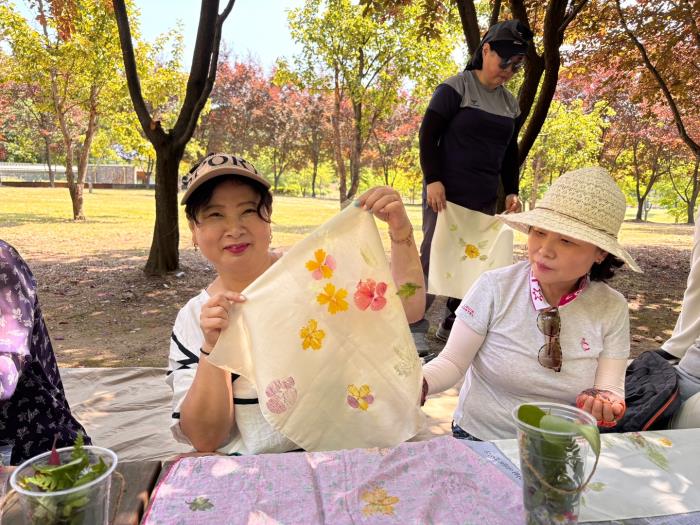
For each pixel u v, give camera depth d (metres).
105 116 16.00
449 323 5.04
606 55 10.41
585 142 22.69
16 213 17.72
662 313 7.15
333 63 16.47
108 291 7.43
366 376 1.61
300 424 1.57
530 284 1.97
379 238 1.62
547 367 1.91
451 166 4.27
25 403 1.79
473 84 4.22
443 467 1.36
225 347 1.56
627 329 1.95
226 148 41.66
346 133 25.56
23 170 45.09
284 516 1.17
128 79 7.33
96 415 3.58
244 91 40.81
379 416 1.61
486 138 4.21
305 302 1.59
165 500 1.21
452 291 4.17
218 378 1.70
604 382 1.89
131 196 32.44
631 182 33.16
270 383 1.56
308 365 1.58
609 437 1.58
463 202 4.28
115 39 13.31
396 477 1.32
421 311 1.83
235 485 1.28
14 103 30.39
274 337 1.57
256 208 1.83
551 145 21.84
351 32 15.56
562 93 23.30
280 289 1.58
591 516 1.20
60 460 0.96
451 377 1.98
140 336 5.61
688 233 20.81
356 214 1.63
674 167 30.17
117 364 4.78
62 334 5.63
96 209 20.84
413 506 1.21
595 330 1.91
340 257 1.61
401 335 1.62
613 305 1.95
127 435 3.33
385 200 1.63
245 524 1.14
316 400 1.59
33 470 0.94
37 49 13.26
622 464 1.43
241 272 1.88
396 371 1.61
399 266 1.79
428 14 8.12
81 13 12.79
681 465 1.43
